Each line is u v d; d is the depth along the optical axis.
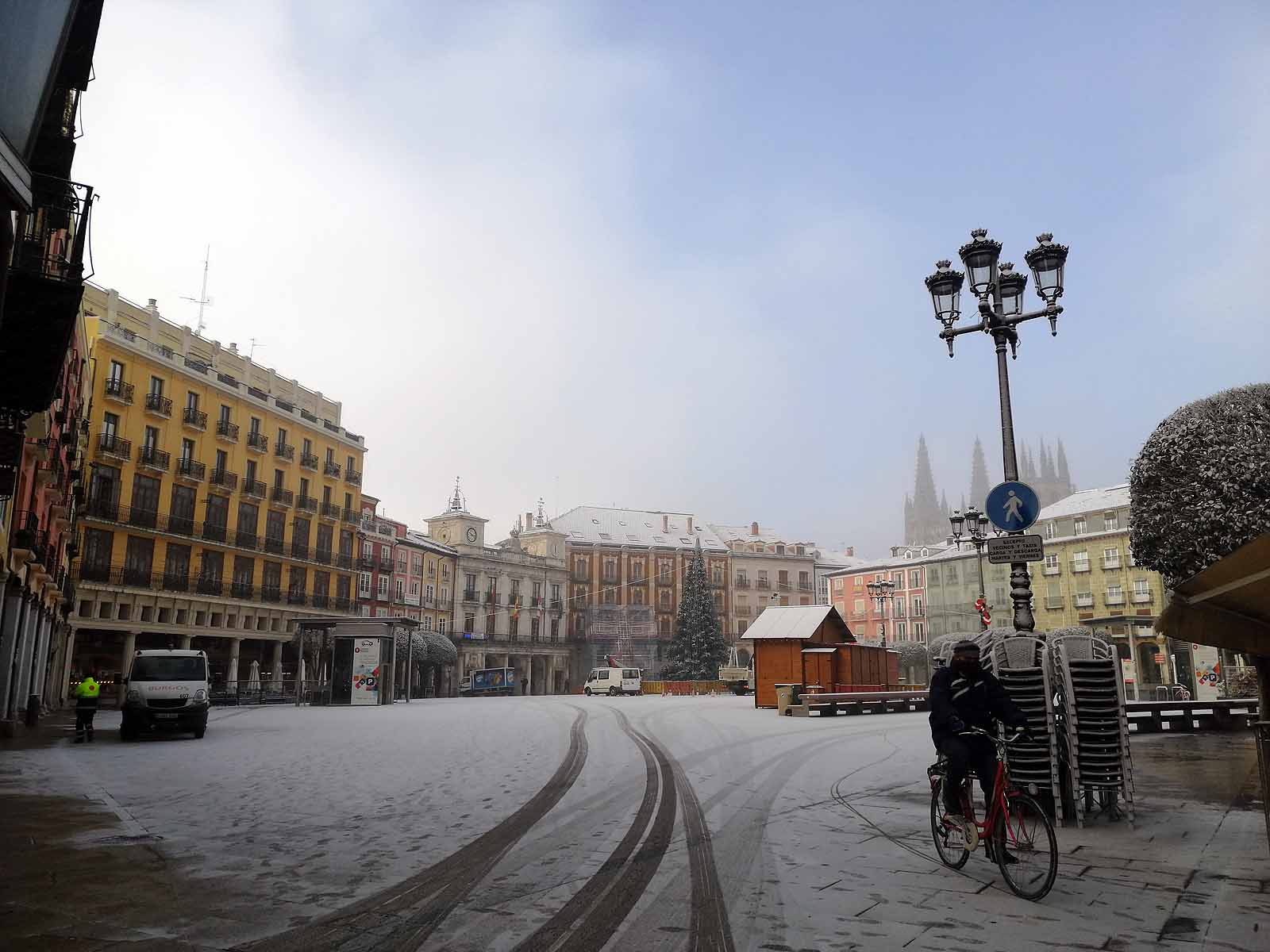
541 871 6.51
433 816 8.86
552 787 11.01
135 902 5.62
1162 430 14.94
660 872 6.46
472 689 64.19
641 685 59.91
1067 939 4.78
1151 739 18.14
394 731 20.36
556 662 85.38
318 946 4.78
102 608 41.25
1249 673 27.61
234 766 13.48
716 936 4.92
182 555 45.75
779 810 9.23
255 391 51.66
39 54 6.78
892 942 4.75
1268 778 6.01
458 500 82.44
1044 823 5.52
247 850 7.24
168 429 45.34
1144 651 64.00
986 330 11.12
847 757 14.70
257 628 50.09
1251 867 6.42
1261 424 13.77
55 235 11.38
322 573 56.34
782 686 26.72
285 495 52.84
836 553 111.12
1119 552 66.88
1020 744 8.27
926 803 9.63
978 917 5.21
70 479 29.53
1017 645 8.53
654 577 92.25
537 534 87.38
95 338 34.50
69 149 11.90
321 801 9.85
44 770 12.96
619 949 4.73
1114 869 6.38
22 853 7.07
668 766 13.24
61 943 4.77
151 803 9.74
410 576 70.12
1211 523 13.84
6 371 10.31
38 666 26.31
